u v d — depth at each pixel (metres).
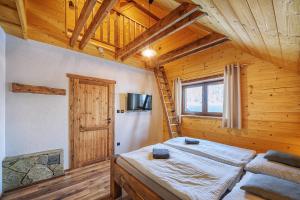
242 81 3.04
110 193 2.26
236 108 3.05
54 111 2.87
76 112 3.14
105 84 3.62
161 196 1.47
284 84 2.53
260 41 1.82
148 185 1.65
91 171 3.00
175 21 2.00
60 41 2.92
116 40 3.59
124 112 3.99
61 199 2.12
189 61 4.09
